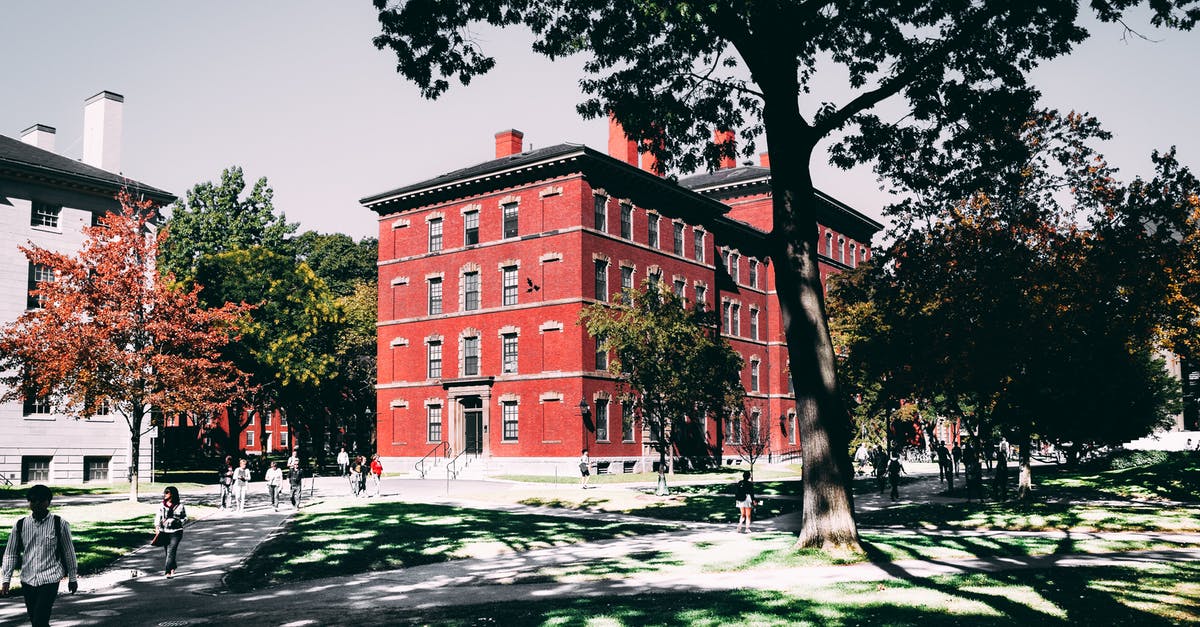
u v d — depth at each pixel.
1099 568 14.28
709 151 22.59
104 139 51.03
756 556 16.52
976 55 19.97
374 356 71.12
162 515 16.42
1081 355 27.61
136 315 33.00
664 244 55.16
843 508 16.47
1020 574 13.83
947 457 35.16
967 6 18.59
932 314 26.81
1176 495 28.59
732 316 62.12
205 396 34.38
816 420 16.67
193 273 56.31
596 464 47.25
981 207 26.98
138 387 31.66
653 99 21.11
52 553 9.73
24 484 40.81
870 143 21.97
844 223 74.75
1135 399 36.34
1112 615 10.47
